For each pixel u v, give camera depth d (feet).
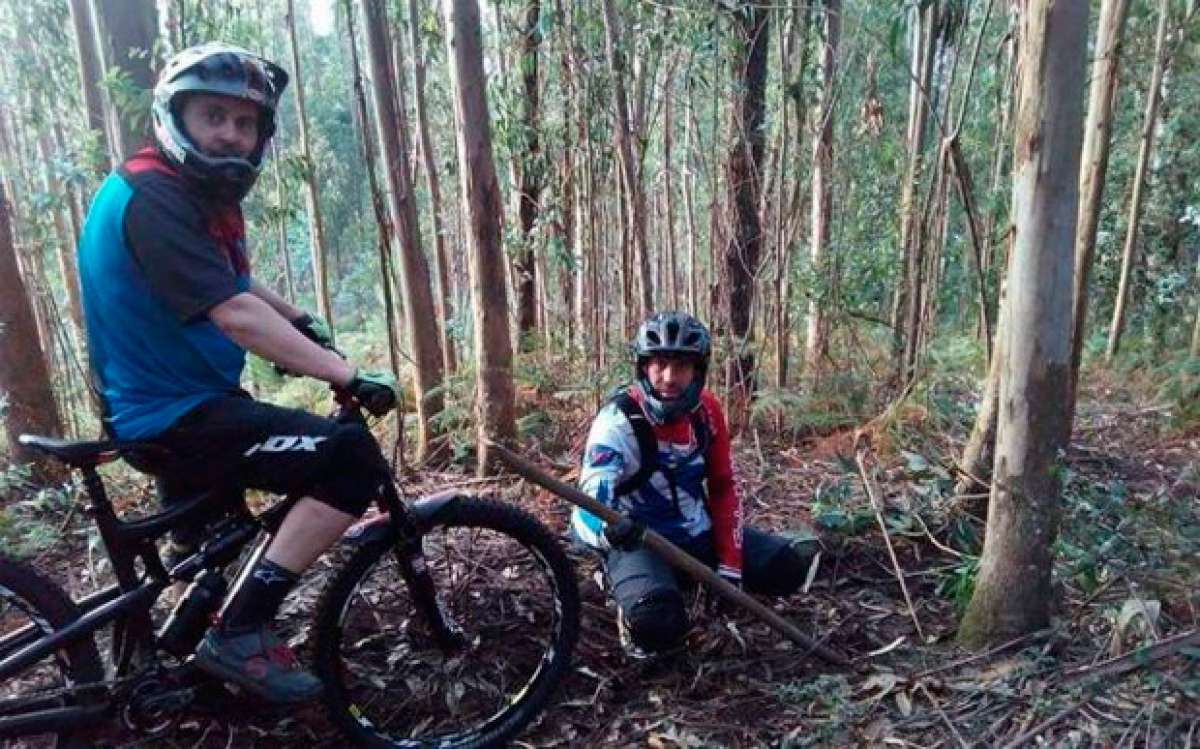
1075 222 7.55
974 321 22.07
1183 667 7.75
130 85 10.97
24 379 13.29
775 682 8.54
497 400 13.26
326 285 21.16
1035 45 7.20
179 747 7.63
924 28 16.58
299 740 7.84
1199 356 18.63
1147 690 7.58
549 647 8.26
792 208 15.51
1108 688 7.63
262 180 24.11
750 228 15.55
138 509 12.17
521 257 20.25
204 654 6.93
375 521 7.64
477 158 12.42
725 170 15.51
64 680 7.16
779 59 16.12
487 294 12.93
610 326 18.40
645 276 15.70
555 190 18.83
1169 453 15.14
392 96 13.74
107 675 7.18
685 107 16.58
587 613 9.71
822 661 8.82
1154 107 19.69
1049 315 7.71
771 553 9.48
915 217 16.62
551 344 19.49
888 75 21.77
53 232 22.58
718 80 14.92
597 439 8.79
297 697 7.07
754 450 14.83
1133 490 13.29
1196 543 8.84
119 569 6.91
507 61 18.70
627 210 16.30
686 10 14.07
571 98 17.10
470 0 11.96
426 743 7.82
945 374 16.48
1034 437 8.03
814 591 10.23
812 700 8.14
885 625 9.46
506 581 9.84
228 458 6.77
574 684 8.70
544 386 17.79
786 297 16.10
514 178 19.65
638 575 8.55
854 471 11.66
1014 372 7.98
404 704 8.30
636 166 15.40
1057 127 7.23
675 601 8.44
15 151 26.68
